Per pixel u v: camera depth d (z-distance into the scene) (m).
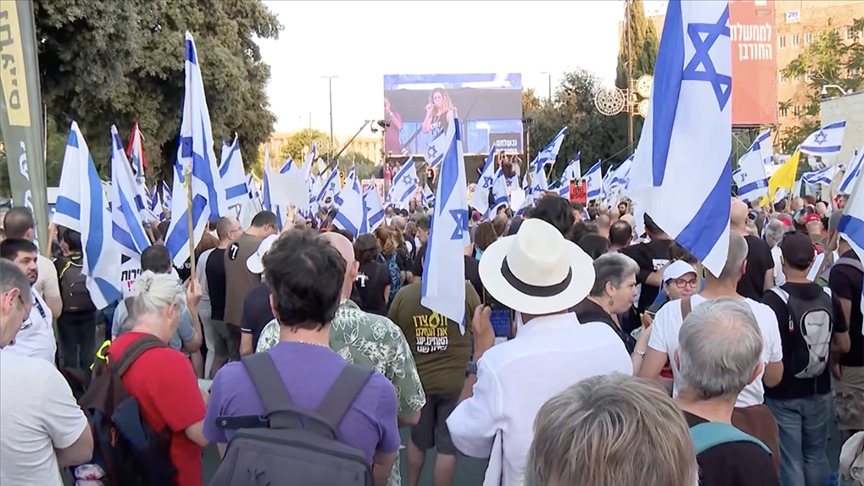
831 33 43.81
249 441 2.17
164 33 23.48
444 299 4.65
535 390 2.70
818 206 12.41
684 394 2.58
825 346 4.30
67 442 2.63
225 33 26.42
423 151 42.88
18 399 2.50
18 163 4.41
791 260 4.37
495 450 2.75
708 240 3.62
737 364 2.45
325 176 21.50
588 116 46.47
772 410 4.40
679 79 3.72
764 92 37.09
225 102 24.94
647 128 3.85
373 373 2.45
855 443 2.99
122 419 3.01
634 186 3.91
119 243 5.98
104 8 14.40
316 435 2.22
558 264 2.86
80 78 15.15
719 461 2.29
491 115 42.81
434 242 4.69
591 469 1.52
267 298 5.23
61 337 6.82
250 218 11.31
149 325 3.24
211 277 7.26
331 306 2.47
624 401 1.60
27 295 2.87
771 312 3.64
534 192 17.11
